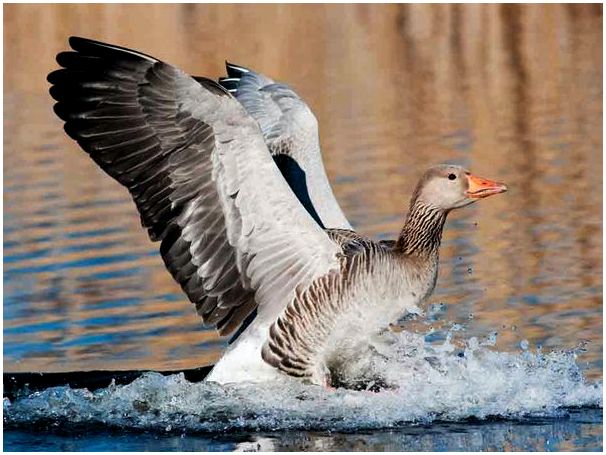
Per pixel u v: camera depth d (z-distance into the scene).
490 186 12.59
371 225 18.66
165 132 11.49
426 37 33.22
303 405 12.12
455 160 22.78
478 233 18.70
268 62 29.69
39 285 16.84
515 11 34.69
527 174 21.83
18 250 18.50
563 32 33.69
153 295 16.38
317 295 12.11
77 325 15.15
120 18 31.20
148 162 11.57
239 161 11.60
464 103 27.78
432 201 12.67
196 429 11.61
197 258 11.96
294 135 13.97
